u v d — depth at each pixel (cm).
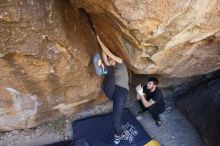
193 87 675
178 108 656
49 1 413
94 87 578
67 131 634
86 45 509
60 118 636
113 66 535
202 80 681
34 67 484
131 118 644
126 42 483
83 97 591
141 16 391
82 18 498
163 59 511
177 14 395
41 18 420
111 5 390
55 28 440
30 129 630
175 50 491
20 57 459
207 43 503
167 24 410
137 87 606
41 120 617
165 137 634
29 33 431
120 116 562
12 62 466
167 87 680
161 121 648
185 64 549
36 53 458
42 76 505
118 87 539
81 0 420
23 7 400
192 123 629
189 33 449
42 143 622
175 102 662
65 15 450
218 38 491
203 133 603
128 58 520
